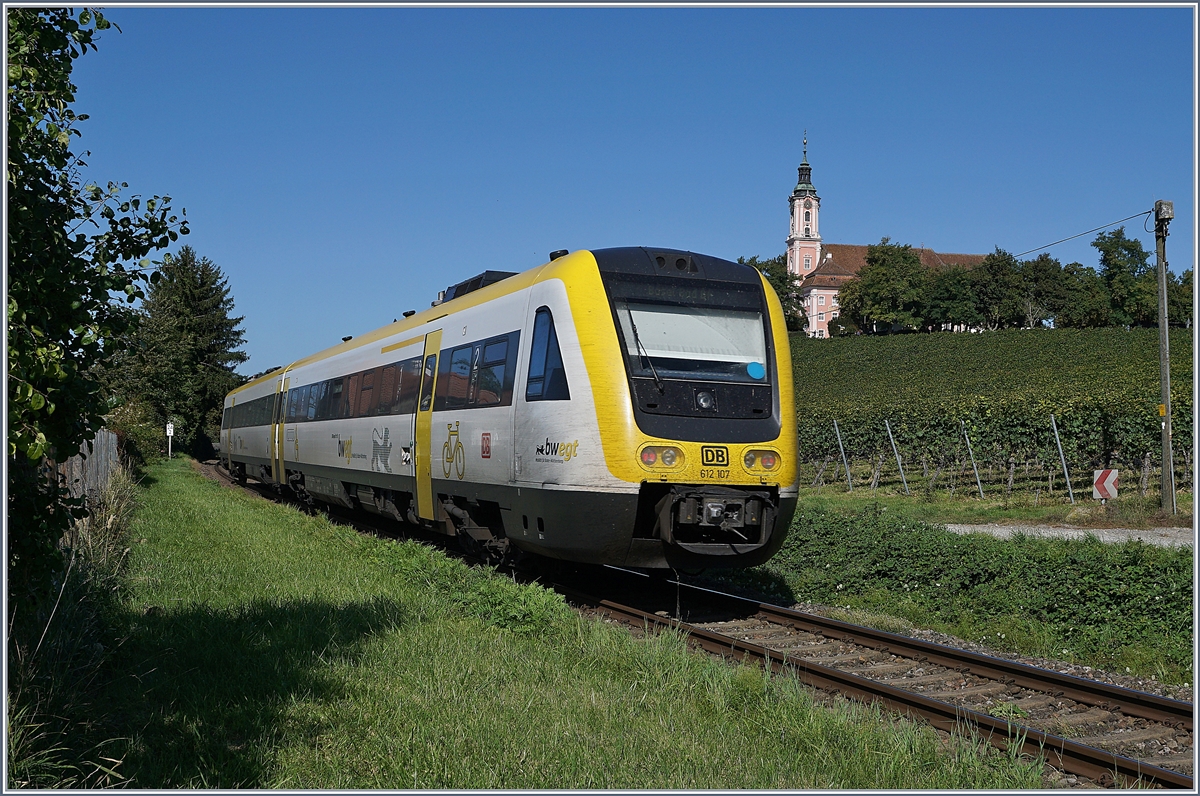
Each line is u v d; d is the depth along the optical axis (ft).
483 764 16.60
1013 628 31.71
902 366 249.96
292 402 75.20
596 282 32.30
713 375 31.76
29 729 15.75
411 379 46.14
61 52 17.22
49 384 15.38
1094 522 60.90
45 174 16.33
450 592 31.71
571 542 30.99
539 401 32.50
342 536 46.29
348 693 20.74
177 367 198.90
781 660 24.91
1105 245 342.03
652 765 16.61
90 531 34.27
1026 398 78.48
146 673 21.79
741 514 30.68
